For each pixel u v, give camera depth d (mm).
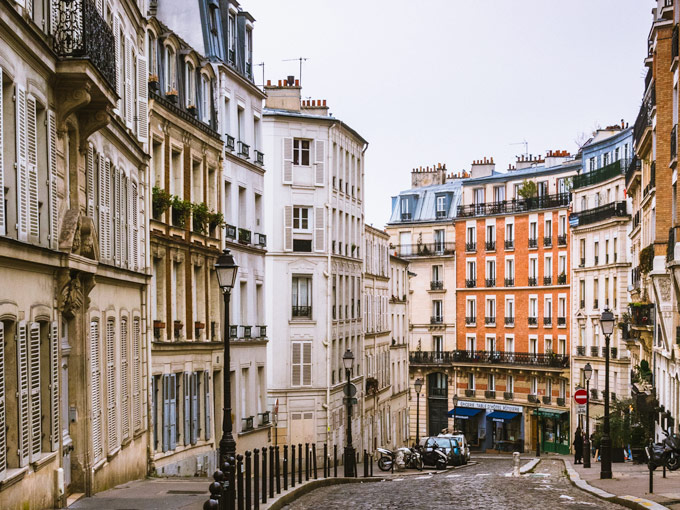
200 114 37531
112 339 23859
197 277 35781
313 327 54875
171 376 31266
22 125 15539
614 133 74375
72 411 20297
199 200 36469
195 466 33375
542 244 81062
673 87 38531
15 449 15297
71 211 18641
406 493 26422
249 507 19141
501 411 82938
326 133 55938
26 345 15742
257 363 44406
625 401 46688
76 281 18922
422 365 89438
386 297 74375
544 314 80438
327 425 54812
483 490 27219
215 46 41281
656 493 23078
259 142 47281
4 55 14469
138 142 27344
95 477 21422
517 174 85438
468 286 88562
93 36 18688
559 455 72000
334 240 57625
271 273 53969
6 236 14109
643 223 51656
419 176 99062
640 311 47469
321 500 24625
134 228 26984
